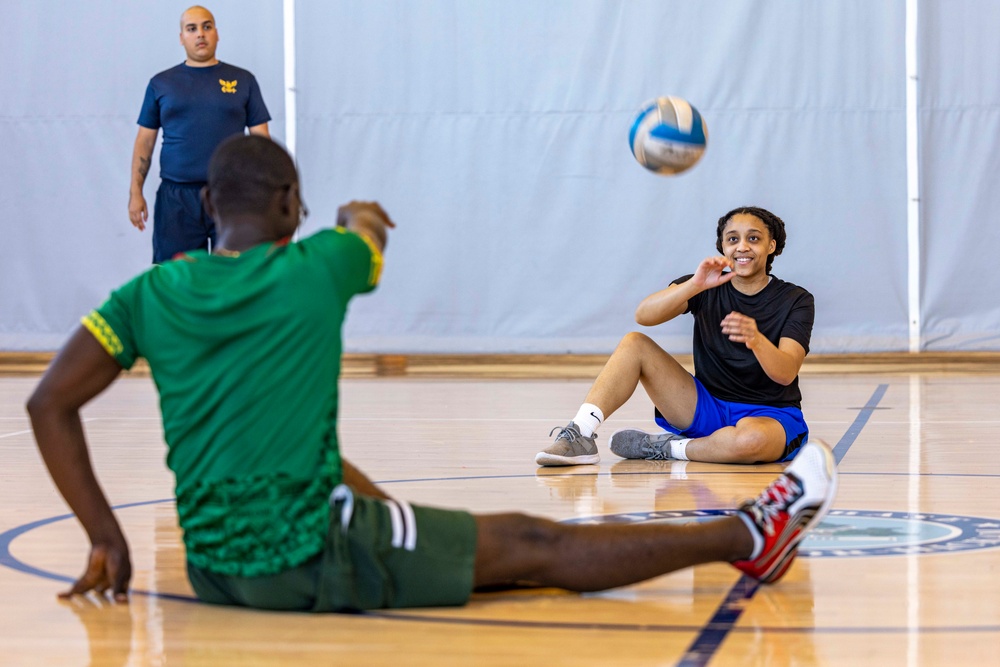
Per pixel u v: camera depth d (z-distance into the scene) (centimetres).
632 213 1206
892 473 484
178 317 249
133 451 583
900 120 1181
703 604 262
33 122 1246
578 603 264
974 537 341
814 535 345
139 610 260
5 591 280
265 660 220
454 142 1224
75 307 1253
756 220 530
